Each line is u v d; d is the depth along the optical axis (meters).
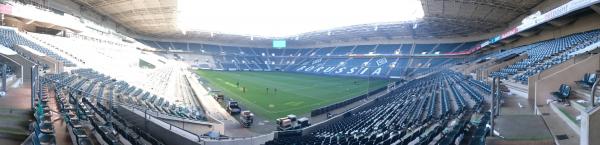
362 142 11.76
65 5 47.19
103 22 60.41
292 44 100.94
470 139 9.74
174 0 47.06
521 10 42.41
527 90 18.28
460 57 68.81
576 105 12.29
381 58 79.88
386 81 58.84
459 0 39.66
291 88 47.34
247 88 46.50
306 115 28.17
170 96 29.91
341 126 20.34
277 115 28.47
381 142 11.20
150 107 20.23
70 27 44.16
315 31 79.50
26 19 37.41
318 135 17.12
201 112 25.98
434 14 50.09
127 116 16.20
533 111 13.81
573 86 15.62
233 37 90.19
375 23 65.62
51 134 7.98
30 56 25.97
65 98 14.75
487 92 21.31
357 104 31.69
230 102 28.52
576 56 18.03
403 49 79.06
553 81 15.61
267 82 55.38
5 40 28.69
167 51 86.31
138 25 68.75
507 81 24.39
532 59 30.95
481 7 42.34
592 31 31.75
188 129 16.89
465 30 63.81
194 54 89.88
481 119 12.62
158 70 57.69
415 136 11.80
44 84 17.84
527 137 9.27
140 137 11.94
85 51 42.50
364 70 75.19
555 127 10.39
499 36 50.62
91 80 24.62
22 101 12.63
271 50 102.00
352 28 71.69
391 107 25.39
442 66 66.25
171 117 18.02
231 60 92.00
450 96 25.23
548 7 36.81
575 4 25.06
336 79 62.91
